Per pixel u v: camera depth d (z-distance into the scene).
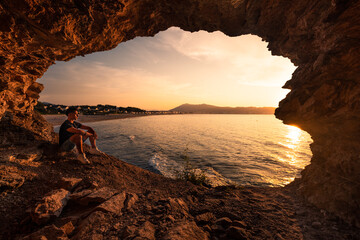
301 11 4.06
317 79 3.43
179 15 5.42
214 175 11.20
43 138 4.27
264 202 3.31
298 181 4.60
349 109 2.97
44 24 2.56
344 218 2.62
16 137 3.64
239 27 5.84
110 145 20.94
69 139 3.68
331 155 3.41
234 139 35.53
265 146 28.11
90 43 4.32
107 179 3.49
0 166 2.72
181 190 3.58
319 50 3.81
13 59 3.24
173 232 1.89
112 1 3.64
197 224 2.34
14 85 3.60
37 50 3.41
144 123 70.38
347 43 2.83
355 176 2.77
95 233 1.86
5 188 2.39
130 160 14.01
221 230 2.23
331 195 3.00
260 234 2.22
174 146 23.38
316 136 4.07
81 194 2.61
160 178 4.28
